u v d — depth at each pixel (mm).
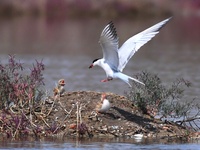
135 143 13922
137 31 41938
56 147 13484
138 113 15328
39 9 52469
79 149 13320
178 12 54156
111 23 13289
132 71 25812
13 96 15258
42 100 15609
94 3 53125
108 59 13617
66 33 41875
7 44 35406
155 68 26812
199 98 19125
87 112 15047
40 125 14758
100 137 14445
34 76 15578
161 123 15117
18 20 50000
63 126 14727
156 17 52906
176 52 32562
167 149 13422
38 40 37750
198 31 44094
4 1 52000
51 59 29531
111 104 15430
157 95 15539
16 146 13539
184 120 15367
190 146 13742
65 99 15523
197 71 25859
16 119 14586
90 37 39688
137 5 53062
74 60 29359
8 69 15719
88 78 23891
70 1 53000
